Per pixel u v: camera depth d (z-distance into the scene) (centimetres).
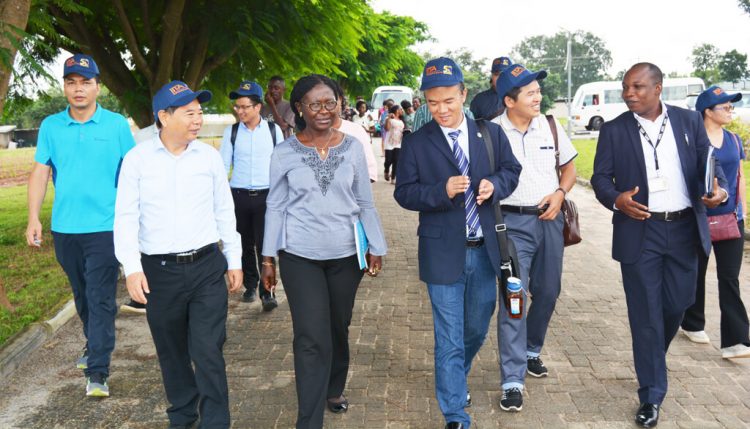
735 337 444
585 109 2966
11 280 757
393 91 3062
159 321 350
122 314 598
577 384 421
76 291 439
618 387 416
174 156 341
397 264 760
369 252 363
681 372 434
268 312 589
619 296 614
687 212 368
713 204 350
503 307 385
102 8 1085
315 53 1140
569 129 2866
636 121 372
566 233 419
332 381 386
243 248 609
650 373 369
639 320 373
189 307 352
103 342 420
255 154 586
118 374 463
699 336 484
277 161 348
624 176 375
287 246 348
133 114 1133
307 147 347
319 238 345
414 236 928
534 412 384
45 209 1440
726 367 440
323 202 344
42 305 635
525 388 416
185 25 1099
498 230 354
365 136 521
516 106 388
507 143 365
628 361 457
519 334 386
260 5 1004
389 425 374
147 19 1081
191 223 343
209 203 352
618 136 375
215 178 355
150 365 479
